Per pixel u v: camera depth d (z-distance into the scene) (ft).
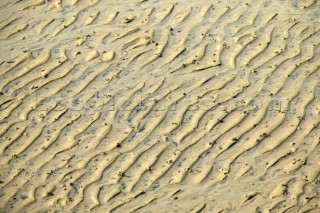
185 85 28.63
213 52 29.76
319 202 24.88
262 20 30.99
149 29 30.96
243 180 25.72
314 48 29.63
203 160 26.32
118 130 27.40
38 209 25.38
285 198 25.11
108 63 29.76
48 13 32.14
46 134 27.48
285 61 29.19
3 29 31.55
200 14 31.48
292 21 30.89
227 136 26.94
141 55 29.91
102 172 26.27
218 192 25.45
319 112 27.37
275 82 28.45
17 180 26.27
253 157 26.32
